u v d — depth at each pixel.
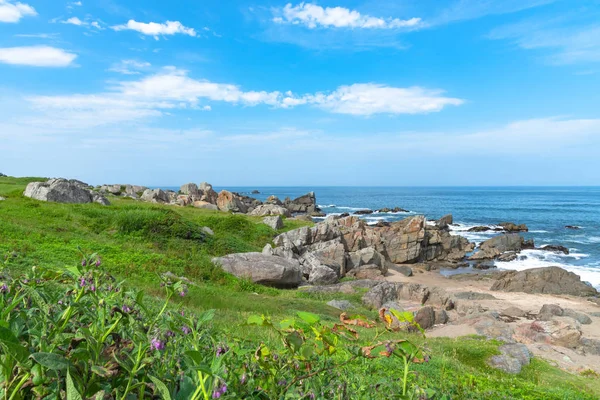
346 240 46.28
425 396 2.55
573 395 11.20
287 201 104.25
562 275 37.66
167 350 1.93
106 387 1.48
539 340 20.86
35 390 1.35
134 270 20.02
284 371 2.29
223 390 1.43
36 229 24.22
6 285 2.01
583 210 134.12
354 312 22.80
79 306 1.73
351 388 3.20
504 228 81.44
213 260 28.28
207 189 75.00
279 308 20.14
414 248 49.03
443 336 20.70
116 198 55.69
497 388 10.20
